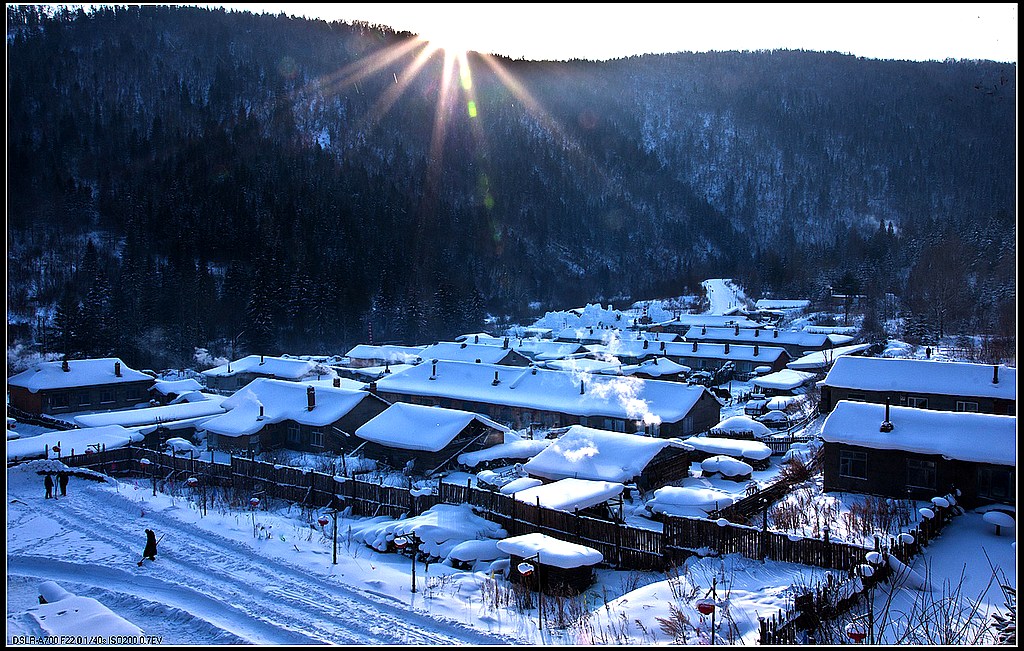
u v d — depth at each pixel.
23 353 90.94
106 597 19.73
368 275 146.38
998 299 101.75
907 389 48.59
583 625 17.20
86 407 65.31
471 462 41.38
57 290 116.69
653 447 35.09
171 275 114.38
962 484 29.86
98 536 25.47
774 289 168.25
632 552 24.31
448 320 128.25
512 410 56.06
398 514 29.91
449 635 16.98
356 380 81.88
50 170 166.38
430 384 61.22
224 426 48.38
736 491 34.91
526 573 19.47
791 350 91.38
